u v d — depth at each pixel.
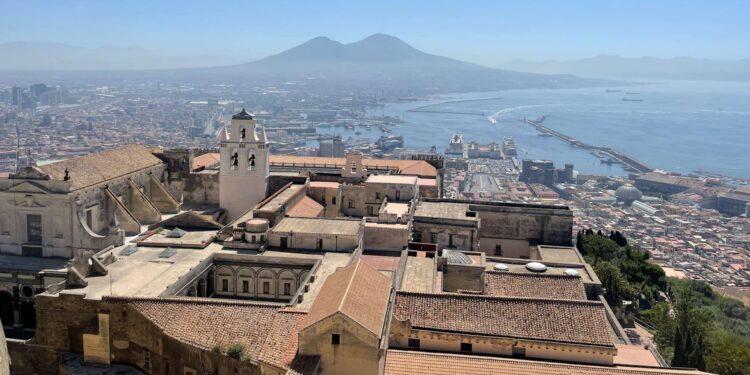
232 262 118.69
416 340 82.88
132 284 104.19
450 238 136.50
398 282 100.62
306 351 71.69
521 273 103.31
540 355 80.88
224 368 76.75
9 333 122.19
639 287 150.12
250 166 151.00
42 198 134.75
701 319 116.75
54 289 99.88
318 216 144.38
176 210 165.62
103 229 146.88
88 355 88.69
